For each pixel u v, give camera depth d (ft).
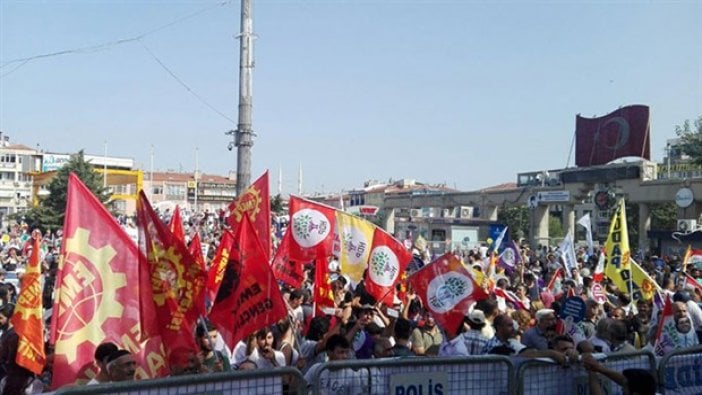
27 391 20.29
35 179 213.87
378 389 18.19
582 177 142.61
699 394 23.76
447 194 185.57
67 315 18.93
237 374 16.03
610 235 44.19
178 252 19.88
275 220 112.98
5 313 26.08
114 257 19.62
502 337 24.64
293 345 25.45
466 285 26.20
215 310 21.70
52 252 66.23
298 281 35.01
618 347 26.86
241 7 53.57
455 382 19.08
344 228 34.30
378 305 32.76
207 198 395.96
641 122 145.69
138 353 19.24
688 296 35.01
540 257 88.38
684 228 102.01
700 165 130.93
